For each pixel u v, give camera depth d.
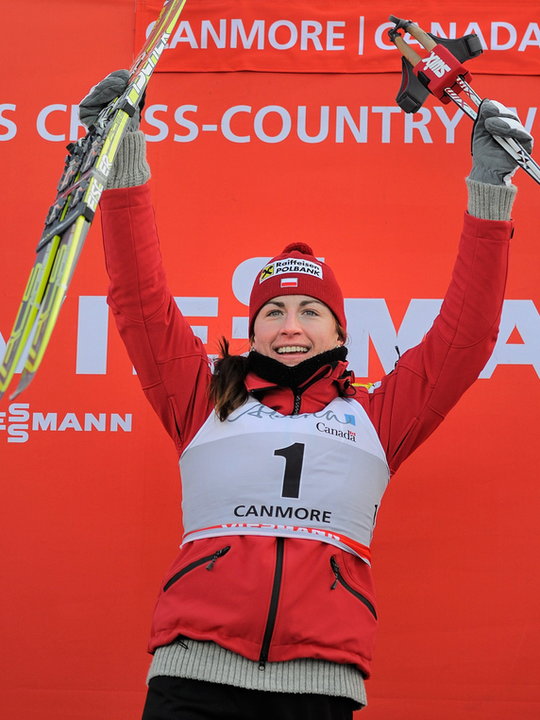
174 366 5.45
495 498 6.66
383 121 7.09
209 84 7.15
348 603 4.92
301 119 7.11
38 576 6.60
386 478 5.39
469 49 5.66
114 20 7.21
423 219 7.00
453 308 5.37
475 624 6.51
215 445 5.23
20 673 6.49
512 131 5.20
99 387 6.83
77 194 4.27
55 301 3.89
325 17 7.18
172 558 6.64
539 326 6.84
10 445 6.75
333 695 4.76
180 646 4.82
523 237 6.92
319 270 5.77
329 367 5.39
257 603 4.77
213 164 7.07
